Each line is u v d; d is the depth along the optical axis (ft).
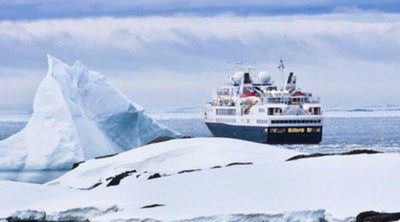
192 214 604.08
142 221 599.16
